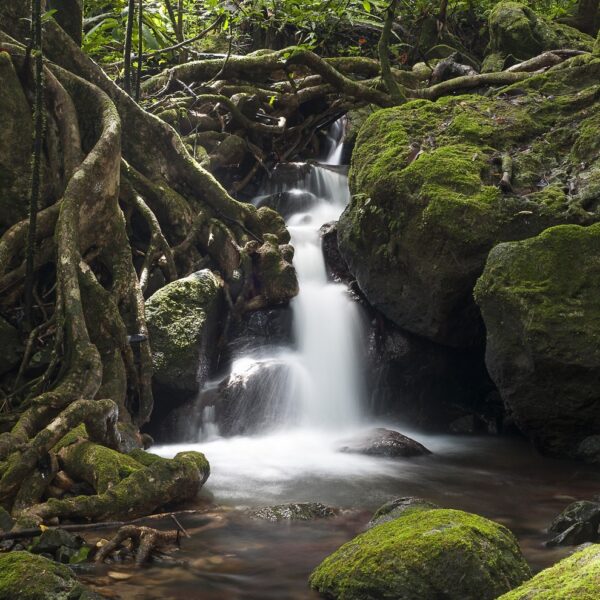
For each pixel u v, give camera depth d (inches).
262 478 259.3
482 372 353.4
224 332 338.0
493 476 268.1
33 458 215.3
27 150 316.8
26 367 278.4
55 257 301.1
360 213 351.3
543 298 279.1
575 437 290.7
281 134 467.2
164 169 365.4
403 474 268.1
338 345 355.3
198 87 455.5
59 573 162.9
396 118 374.3
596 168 327.0
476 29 597.9
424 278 326.6
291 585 173.2
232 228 365.1
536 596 130.0
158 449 295.1
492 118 363.9
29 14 343.9
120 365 284.5
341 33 561.3
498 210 313.9
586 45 487.5
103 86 354.9
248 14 464.4
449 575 159.6
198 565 183.3
